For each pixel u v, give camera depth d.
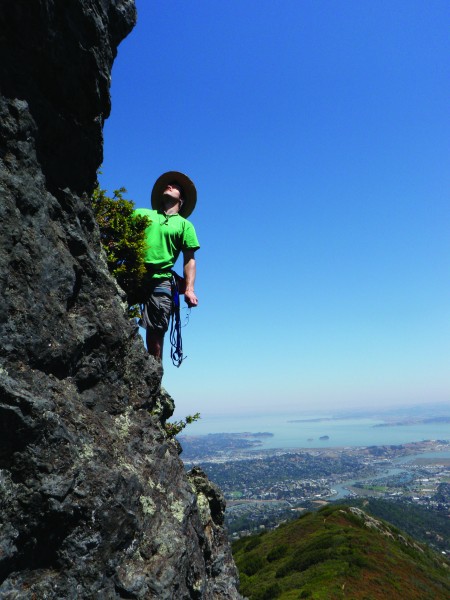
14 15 1.94
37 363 2.06
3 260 1.96
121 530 2.14
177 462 2.99
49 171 2.30
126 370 2.68
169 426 3.88
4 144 2.04
